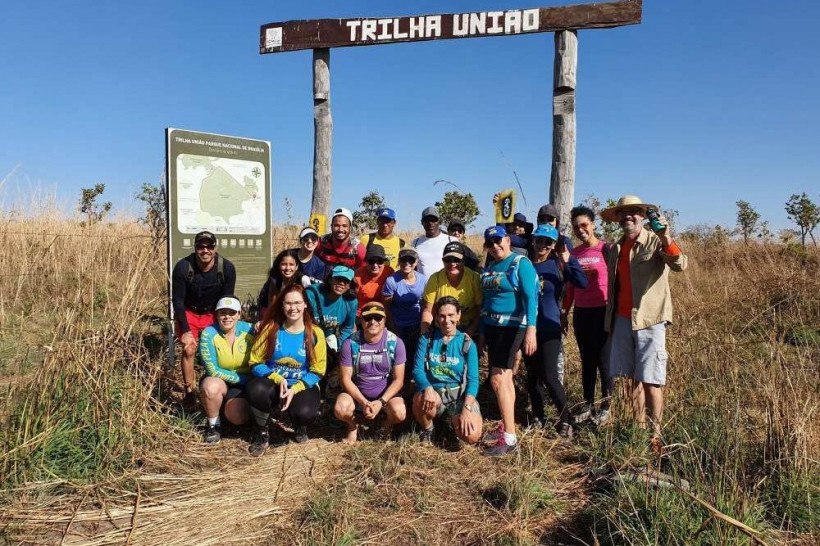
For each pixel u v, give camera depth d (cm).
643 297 420
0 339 572
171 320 575
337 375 571
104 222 953
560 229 674
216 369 451
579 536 325
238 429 480
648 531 300
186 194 611
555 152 682
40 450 368
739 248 1115
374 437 470
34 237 842
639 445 402
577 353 638
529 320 437
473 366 456
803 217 1566
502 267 455
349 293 506
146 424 425
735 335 555
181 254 607
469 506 358
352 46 759
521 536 319
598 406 483
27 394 393
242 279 666
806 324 626
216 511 344
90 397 403
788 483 334
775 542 297
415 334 528
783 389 392
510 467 403
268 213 688
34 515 328
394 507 353
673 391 460
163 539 314
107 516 334
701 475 344
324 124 786
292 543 312
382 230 616
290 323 454
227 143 645
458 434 441
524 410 539
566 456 431
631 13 641
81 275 581
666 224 393
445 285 503
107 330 442
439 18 716
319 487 374
